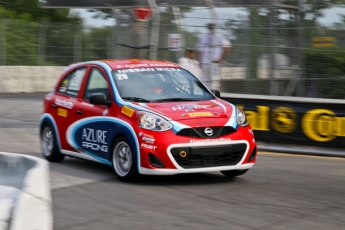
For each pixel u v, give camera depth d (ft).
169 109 58.13
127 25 100.58
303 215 45.80
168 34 94.38
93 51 185.68
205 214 45.98
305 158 76.13
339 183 58.90
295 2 88.02
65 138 68.33
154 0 93.71
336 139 77.30
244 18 89.04
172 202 50.16
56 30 189.67
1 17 224.94
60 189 55.67
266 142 82.58
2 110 132.57
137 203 49.80
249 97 83.46
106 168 67.41
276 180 60.23
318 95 87.66
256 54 88.89
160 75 64.80
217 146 56.44
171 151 55.31
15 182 36.42
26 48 187.21
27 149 82.33
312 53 87.61
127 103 59.72
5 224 28.35
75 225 42.86
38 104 147.43
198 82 66.08
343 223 43.55
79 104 66.33
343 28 86.43
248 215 45.73
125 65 65.46
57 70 191.83
